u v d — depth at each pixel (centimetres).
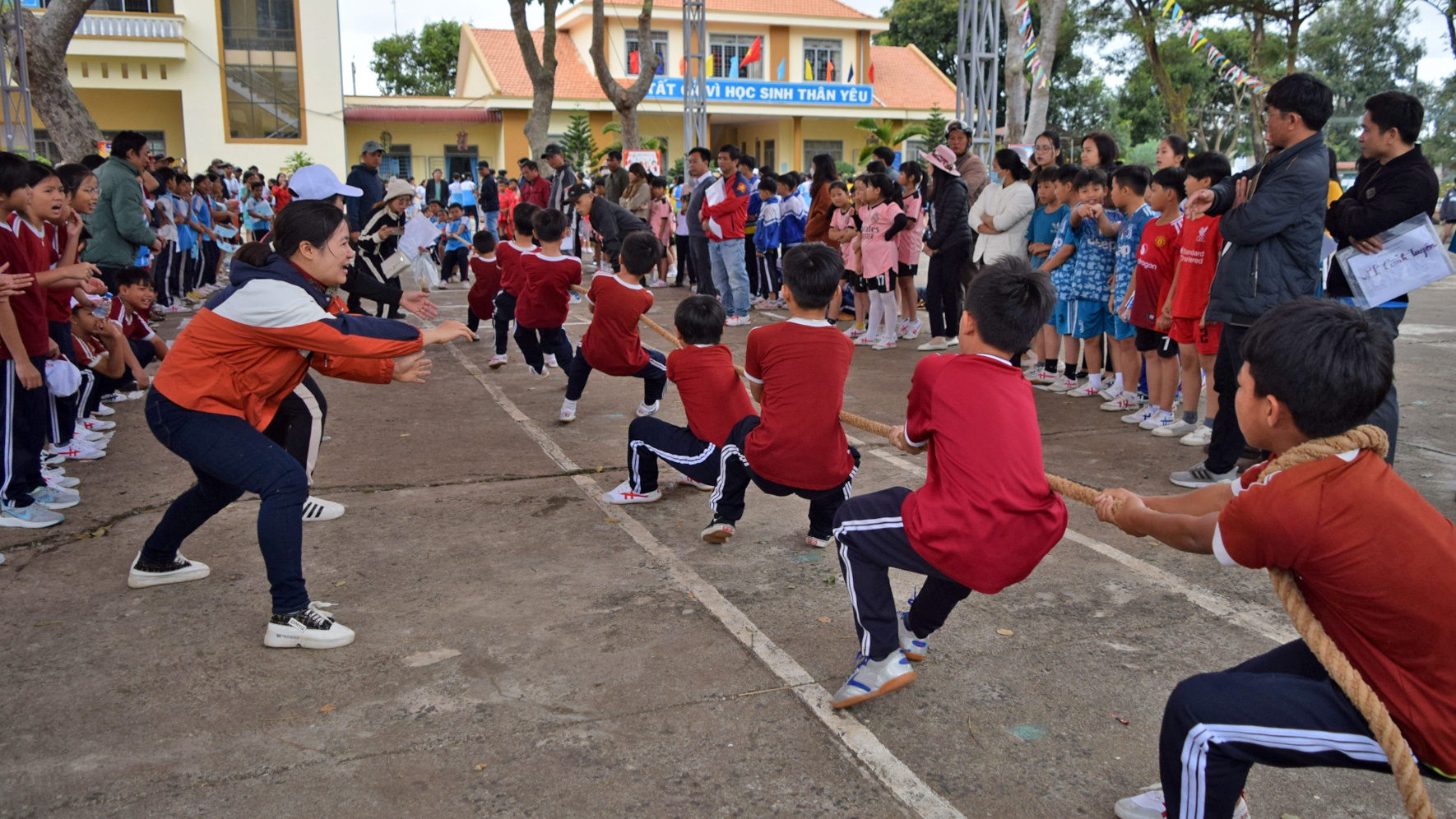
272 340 304
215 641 313
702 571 373
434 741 257
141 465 505
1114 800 234
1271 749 180
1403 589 165
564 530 418
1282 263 428
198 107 2403
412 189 896
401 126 2959
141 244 769
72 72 2322
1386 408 382
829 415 350
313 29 2431
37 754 250
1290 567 178
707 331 403
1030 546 240
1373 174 418
